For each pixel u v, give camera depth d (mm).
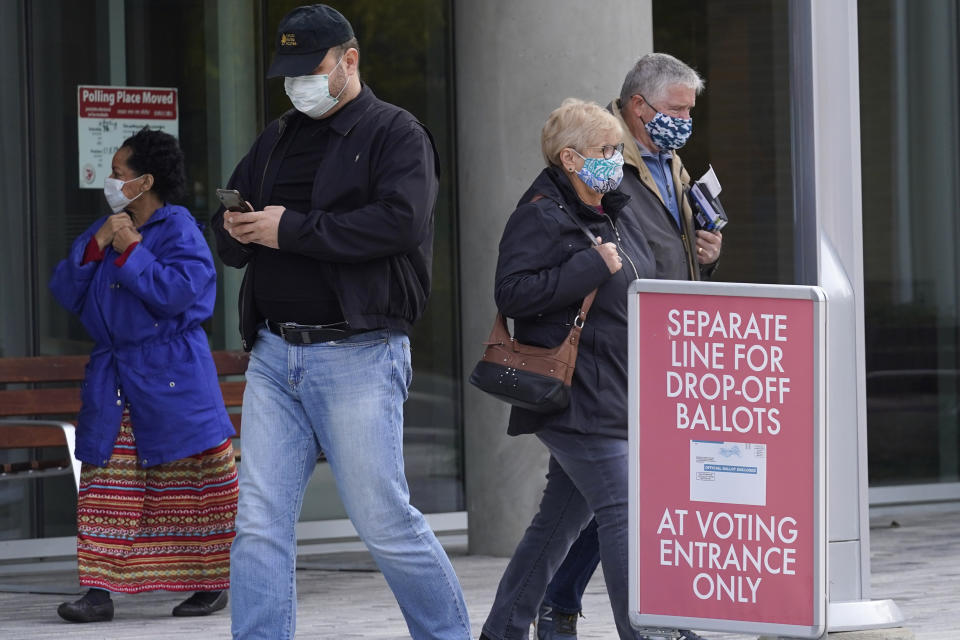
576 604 18703
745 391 15031
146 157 22594
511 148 27328
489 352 16594
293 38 15422
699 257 19000
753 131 33344
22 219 29578
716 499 15148
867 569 18875
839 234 19094
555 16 26969
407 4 31562
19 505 29281
